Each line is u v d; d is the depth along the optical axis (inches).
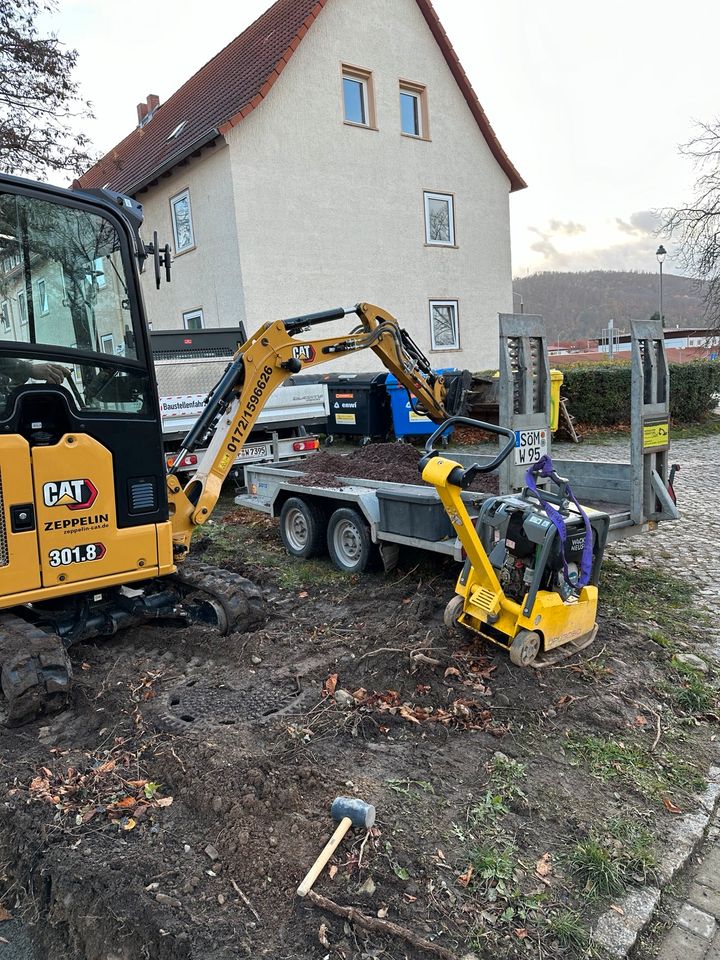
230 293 629.0
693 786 130.5
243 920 97.1
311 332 653.3
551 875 106.7
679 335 1301.7
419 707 152.4
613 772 132.7
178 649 189.3
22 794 127.5
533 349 206.5
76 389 159.5
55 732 151.6
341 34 654.5
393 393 520.7
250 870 104.7
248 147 605.0
